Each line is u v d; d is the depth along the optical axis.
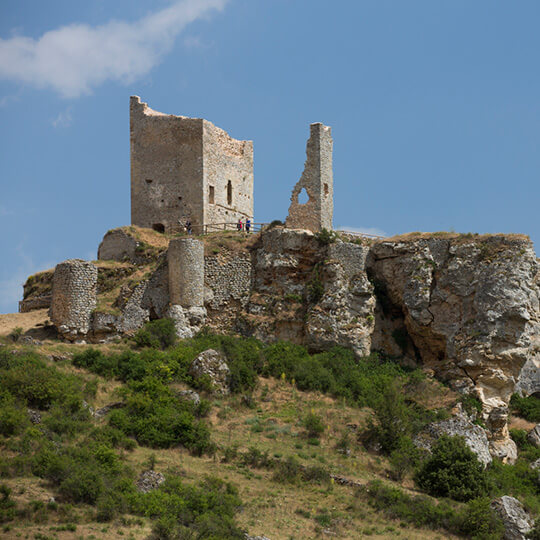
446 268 56.84
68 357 49.84
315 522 39.19
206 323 57.53
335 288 57.00
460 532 40.94
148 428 43.84
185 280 56.03
